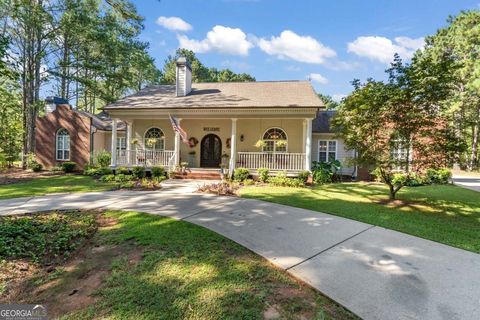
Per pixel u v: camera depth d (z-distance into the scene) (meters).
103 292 3.02
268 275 3.40
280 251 4.15
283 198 8.23
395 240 4.65
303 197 8.47
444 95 7.23
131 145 15.27
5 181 12.09
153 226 5.27
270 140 14.96
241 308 2.71
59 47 19.55
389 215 6.30
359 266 3.66
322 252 4.12
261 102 13.26
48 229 5.14
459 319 2.55
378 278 3.34
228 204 7.31
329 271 3.52
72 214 6.32
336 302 2.83
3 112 18.19
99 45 19.77
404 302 2.83
